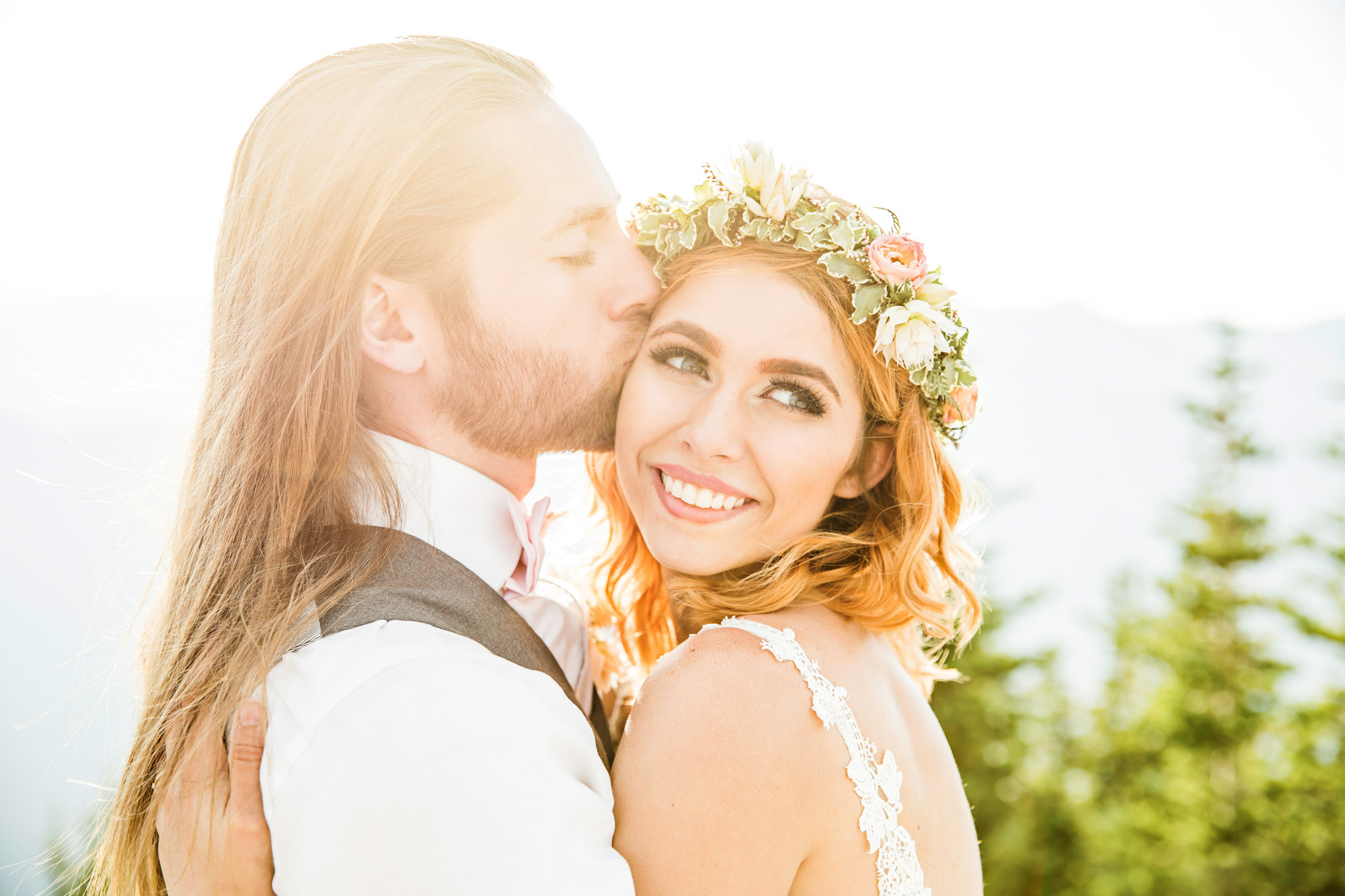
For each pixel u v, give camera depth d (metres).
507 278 1.74
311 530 1.63
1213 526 13.42
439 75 1.77
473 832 1.30
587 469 2.47
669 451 1.87
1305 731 10.82
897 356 1.83
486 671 1.44
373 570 1.57
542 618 1.91
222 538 1.65
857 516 2.07
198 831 1.49
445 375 1.76
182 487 1.78
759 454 1.82
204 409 1.78
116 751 1.76
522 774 1.34
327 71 1.79
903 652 2.36
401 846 1.31
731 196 1.85
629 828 1.51
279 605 1.54
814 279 1.81
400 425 1.77
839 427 1.86
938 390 1.92
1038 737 9.90
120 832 1.63
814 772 1.56
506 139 1.76
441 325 1.73
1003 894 9.38
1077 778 10.04
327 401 1.65
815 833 1.57
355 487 1.67
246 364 1.71
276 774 1.39
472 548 1.75
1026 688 10.04
